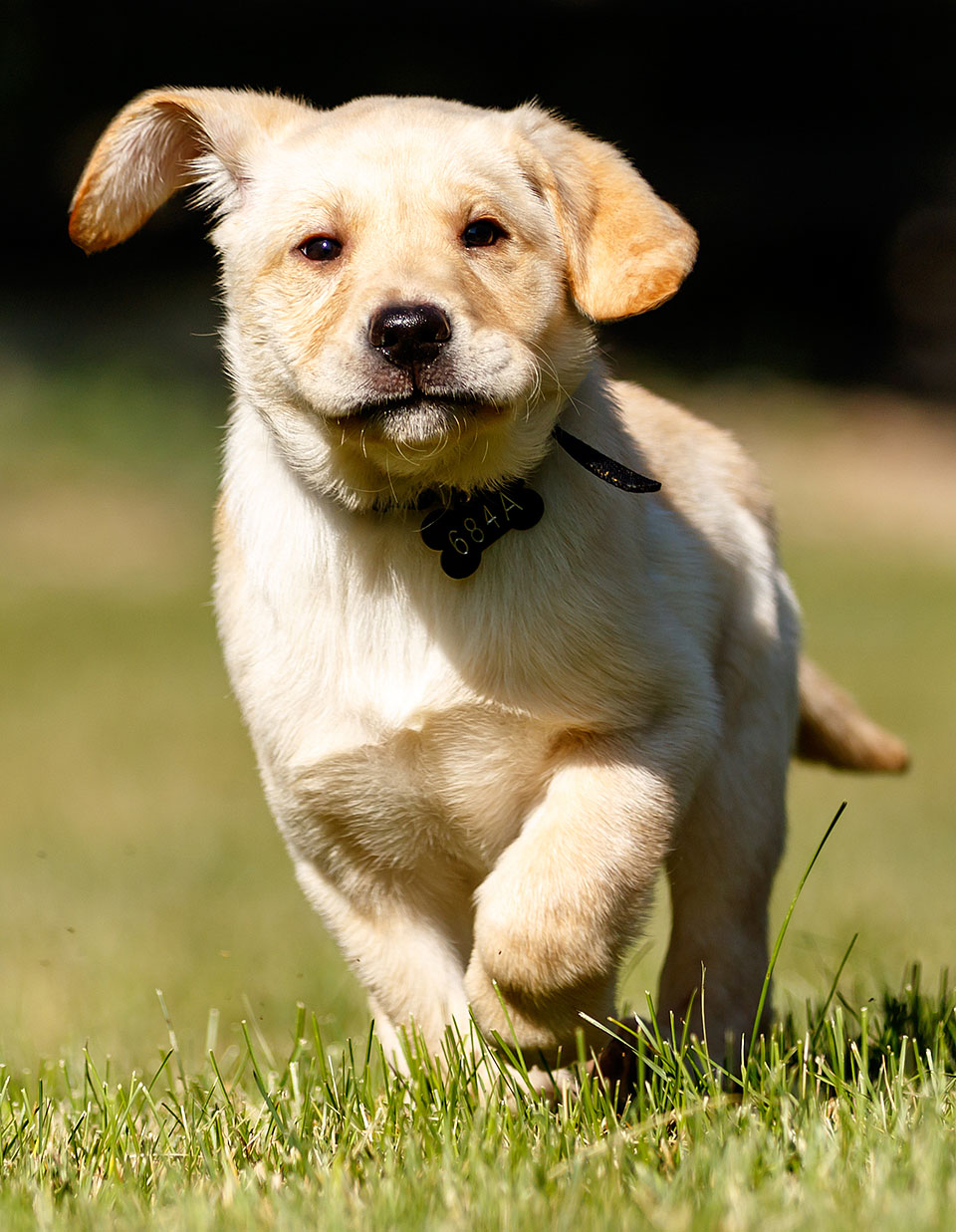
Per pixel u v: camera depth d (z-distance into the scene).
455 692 5.59
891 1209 3.94
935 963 8.43
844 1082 5.19
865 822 14.34
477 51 44.84
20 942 10.26
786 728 6.94
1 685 22.03
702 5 44.09
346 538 5.67
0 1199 4.50
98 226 6.29
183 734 19.38
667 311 44.25
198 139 6.43
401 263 5.32
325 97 44.53
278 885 12.42
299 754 5.77
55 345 37.50
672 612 5.96
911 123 46.44
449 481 5.53
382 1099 5.45
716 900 6.55
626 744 5.64
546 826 5.47
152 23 43.22
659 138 46.34
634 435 6.62
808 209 45.31
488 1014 5.45
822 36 44.91
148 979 8.95
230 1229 4.12
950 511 35.66
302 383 5.43
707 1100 5.03
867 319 44.97
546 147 5.78
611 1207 4.12
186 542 30.19
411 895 6.09
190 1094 5.90
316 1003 8.02
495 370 5.21
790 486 35.97
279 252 5.61
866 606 28.12
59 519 30.30
